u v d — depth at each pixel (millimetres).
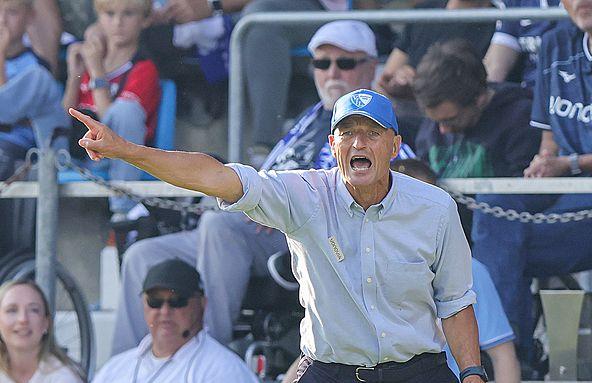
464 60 23188
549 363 23422
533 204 23203
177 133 29984
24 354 23047
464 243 14883
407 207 14594
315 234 14609
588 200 23297
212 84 29578
